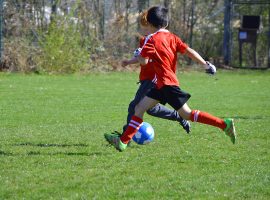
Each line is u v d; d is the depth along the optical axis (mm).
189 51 15555
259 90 38688
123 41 51969
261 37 56438
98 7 50688
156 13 15617
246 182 13172
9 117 24516
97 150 16906
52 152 16516
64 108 27891
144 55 15102
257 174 13953
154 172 14102
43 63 47812
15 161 15242
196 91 37500
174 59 15414
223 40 56000
